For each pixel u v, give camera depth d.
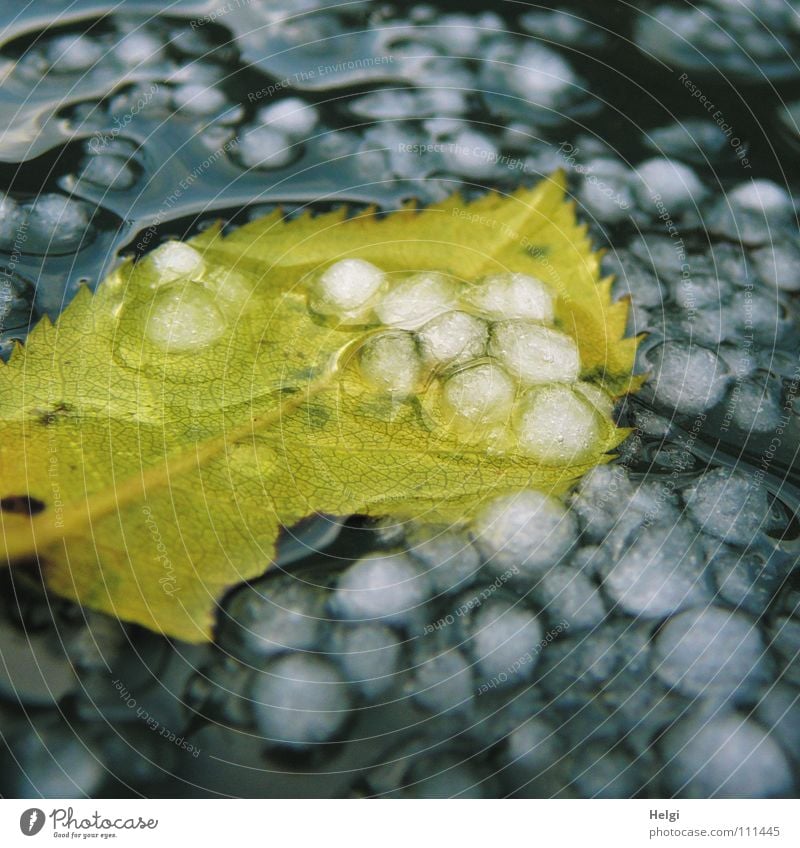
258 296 0.11
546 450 0.11
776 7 0.13
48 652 0.10
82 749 0.10
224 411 0.10
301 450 0.10
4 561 0.10
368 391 0.11
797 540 0.11
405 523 0.10
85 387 0.11
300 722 0.10
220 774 0.10
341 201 0.12
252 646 0.10
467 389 0.11
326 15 0.13
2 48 0.13
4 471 0.10
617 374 0.11
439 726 0.10
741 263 0.12
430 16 0.13
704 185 0.12
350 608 0.10
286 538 0.10
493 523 0.10
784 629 0.10
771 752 0.10
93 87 0.13
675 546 0.10
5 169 0.12
